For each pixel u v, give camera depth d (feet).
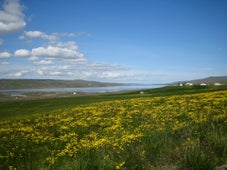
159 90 346.95
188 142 35.17
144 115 73.97
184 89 325.21
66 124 71.41
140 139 43.65
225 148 33.47
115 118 73.97
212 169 28.40
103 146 40.75
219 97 102.01
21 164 37.35
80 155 38.27
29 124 80.74
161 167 29.30
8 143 51.11
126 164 32.45
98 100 224.94
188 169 28.84
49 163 36.40
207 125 45.91
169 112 73.61
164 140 39.81
